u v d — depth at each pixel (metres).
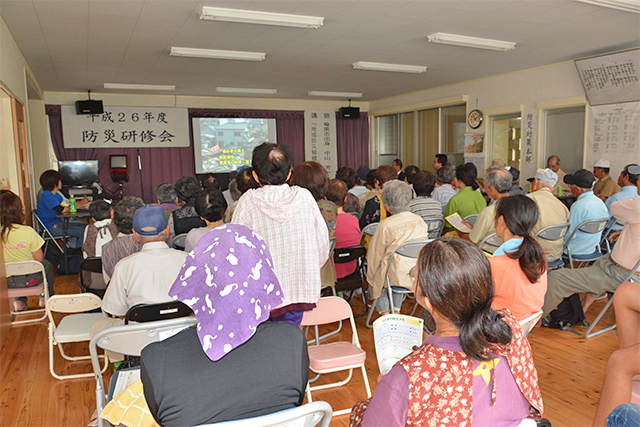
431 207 3.73
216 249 0.99
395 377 0.93
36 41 4.82
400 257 2.84
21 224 3.43
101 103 8.27
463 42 5.10
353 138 10.95
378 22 4.51
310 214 1.92
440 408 0.91
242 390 0.94
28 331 3.43
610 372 1.50
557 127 6.92
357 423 1.16
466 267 0.93
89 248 3.19
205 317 0.94
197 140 9.58
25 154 5.16
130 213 2.59
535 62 6.57
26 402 2.41
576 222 3.54
